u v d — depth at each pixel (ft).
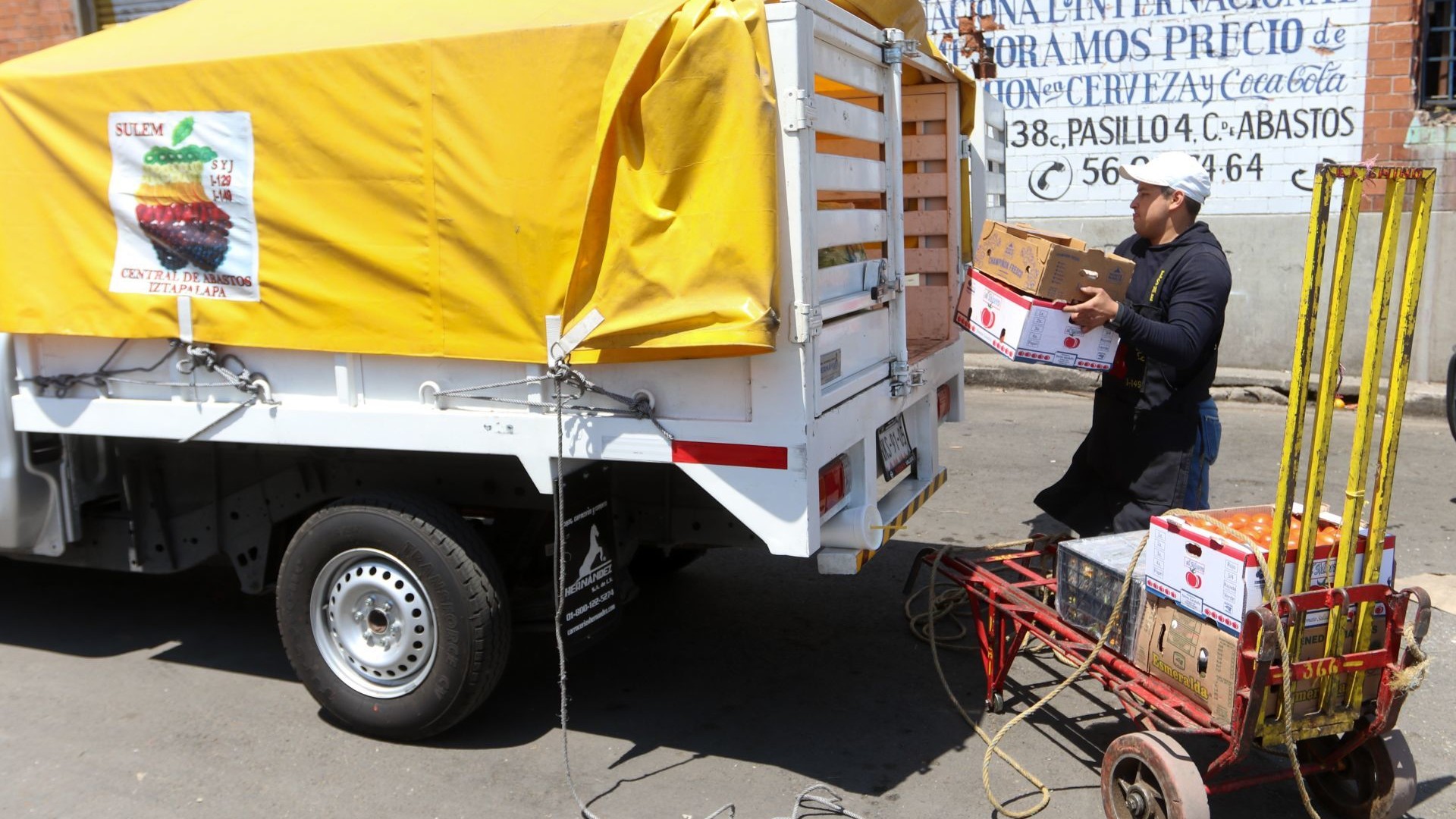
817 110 11.60
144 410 13.96
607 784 12.78
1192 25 30.55
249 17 13.98
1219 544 10.77
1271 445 26.71
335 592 13.69
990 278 14.03
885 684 15.29
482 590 12.91
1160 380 14.25
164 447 15.39
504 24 11.71
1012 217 33.27
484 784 12.78
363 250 12.50
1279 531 10.59
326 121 12.41
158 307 13.53
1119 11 31.09
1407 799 11.39
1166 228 14.37
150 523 15.66
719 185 11.00
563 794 12.57
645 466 14.46
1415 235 10.35
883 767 13.15
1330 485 23.63
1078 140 32.22
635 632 17.02
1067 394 32.40
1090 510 15.64
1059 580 13.29
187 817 12.12
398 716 13.39
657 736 13.93
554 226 11.67
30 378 14.55
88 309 13.87
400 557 13.00
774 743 13.73
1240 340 31.60
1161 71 31.09
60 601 18.49
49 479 15.21
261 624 17.49
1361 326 30.22
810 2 11.48
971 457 26.23
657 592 18.58
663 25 11.02
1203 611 11.00
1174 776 10.65
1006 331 13.65
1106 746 13.60
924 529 21.49
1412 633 10.90
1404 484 23.68
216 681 15.46
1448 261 29.43
